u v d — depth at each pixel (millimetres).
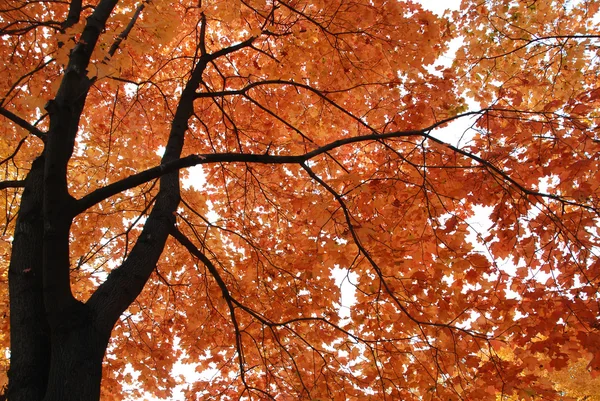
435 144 3686
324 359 4094
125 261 3082
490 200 3707
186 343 4758
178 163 2963
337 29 4195
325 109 4824
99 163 5129
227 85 5617
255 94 5387
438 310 3631
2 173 5180
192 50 5668
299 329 4586
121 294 2861
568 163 3486
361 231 3199
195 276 5051
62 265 2525
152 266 3148
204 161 3043
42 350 2613
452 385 3674
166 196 3609
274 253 4777
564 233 3369
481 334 3494
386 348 4074
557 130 3551
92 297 2803
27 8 3975
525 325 3455
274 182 5246
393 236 3801
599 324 3248
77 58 2584
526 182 3711
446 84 3785
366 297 4090
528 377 3471
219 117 5711
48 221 2477
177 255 5301
